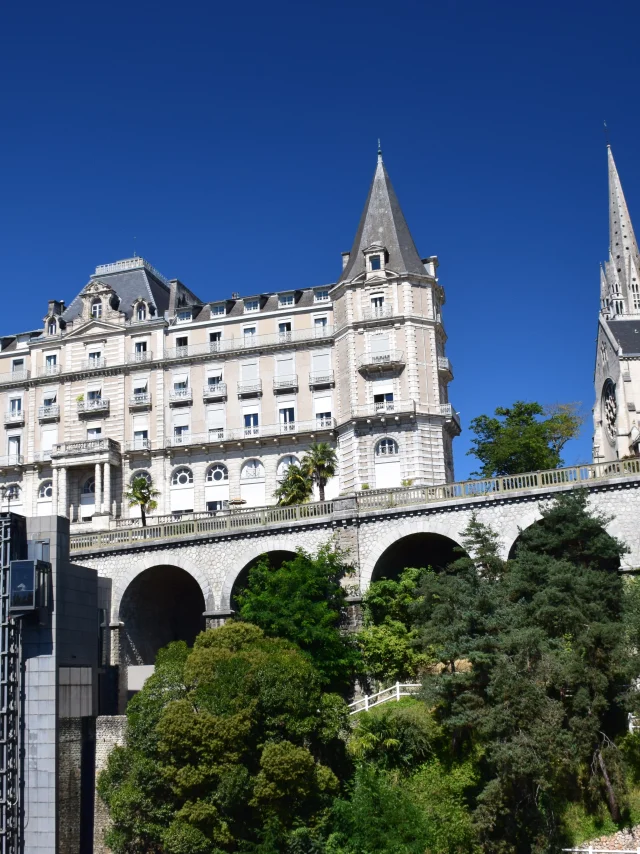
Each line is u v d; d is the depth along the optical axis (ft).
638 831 109.50
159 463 253.03
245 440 244.83
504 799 112.16
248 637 131.54
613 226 416.87
